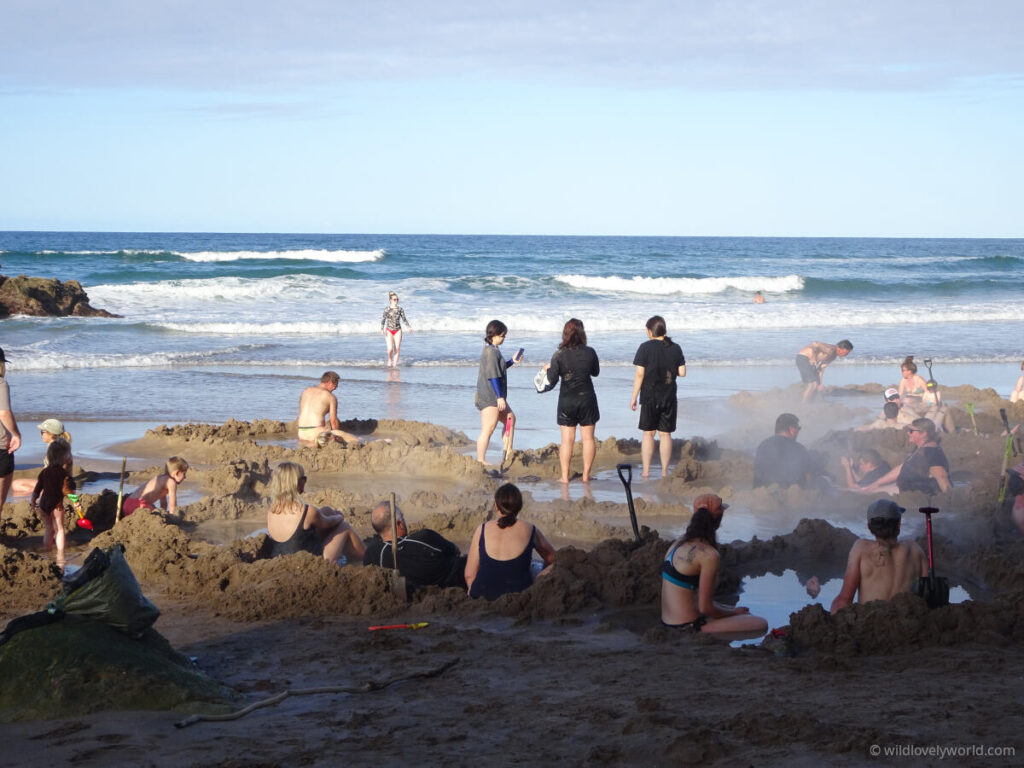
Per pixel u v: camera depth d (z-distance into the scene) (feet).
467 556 26.03
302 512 26.71
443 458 40.32
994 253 379.14
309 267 196.34
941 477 35.78
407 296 136.56
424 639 20.62
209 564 25.18
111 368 72.18
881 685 16.76
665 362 39.42
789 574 26.76
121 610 16.85
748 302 142.31
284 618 22.47
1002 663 18.04
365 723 15.39
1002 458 41.04
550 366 38.58
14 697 15.67
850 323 111.55
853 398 60.64
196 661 19.08
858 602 21.42
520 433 49.96
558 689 17.01
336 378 45.21
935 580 20.61
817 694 16.30
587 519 31.81
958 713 14.96
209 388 63.41
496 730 14.96
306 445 44.57
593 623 22.33
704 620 21.58
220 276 170.71
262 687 17.48
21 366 70.85
